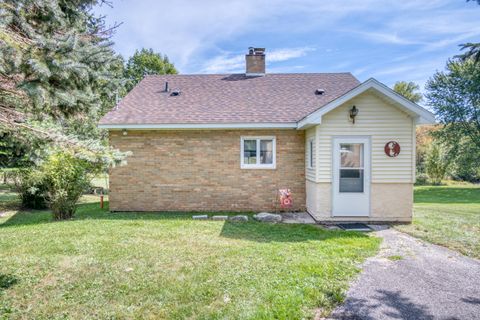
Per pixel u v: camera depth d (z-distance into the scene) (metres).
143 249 5.58
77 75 3.92
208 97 11.66
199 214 9.55
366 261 5.01
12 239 6.28
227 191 10.16
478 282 4.21
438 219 8.75
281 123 9.69
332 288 3.92
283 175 10.12
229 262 4.86
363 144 8.35
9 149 8.35
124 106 11.00
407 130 8.27
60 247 5.70
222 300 3.60
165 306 3.49
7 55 3.25
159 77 13.72
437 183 24.22
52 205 8.67
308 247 5.70
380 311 3.42
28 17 4.21
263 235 6.68
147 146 10.16
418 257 5.25
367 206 8.38
